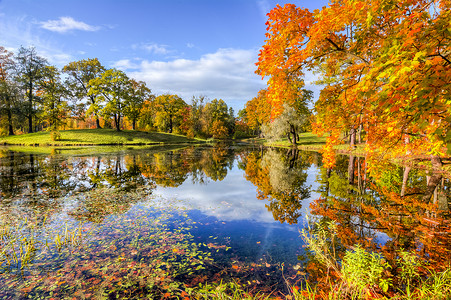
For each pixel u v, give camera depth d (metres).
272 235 6.20
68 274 4.39
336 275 4.17
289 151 33.28
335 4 4.54
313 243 4.47
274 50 4.99
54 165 17.80
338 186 11.99
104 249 5.38
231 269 4.54
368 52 5.18
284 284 4.02
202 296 3.72
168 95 60.16
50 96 44.31
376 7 3.34
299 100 33.78
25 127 51.78
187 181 13.74
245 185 12.96
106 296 3.75
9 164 18.00
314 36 4.46
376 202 8.84
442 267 4.07
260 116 47.41
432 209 7.80
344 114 5.65
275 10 4.95
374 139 6.14
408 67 2.21
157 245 5.60
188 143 51.72
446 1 3.06
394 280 3.75
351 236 5.84
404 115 3.38
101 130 45.91
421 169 14.48
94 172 15.43
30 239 5.82
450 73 2.13
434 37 2.42
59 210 8.07
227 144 53.66
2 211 7.88
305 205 8.91
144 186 11.96
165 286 4.01
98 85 44.09
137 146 38.84
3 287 4.02
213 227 6.79
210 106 75.56
